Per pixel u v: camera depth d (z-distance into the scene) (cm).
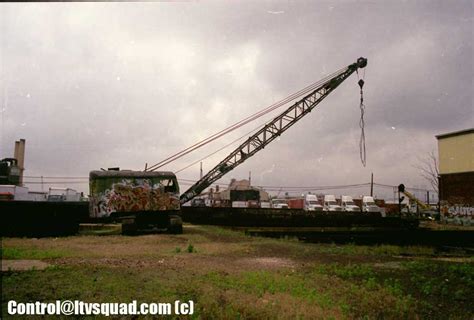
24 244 1560
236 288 809
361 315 691
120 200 2377
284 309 676
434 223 4012
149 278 870
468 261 1413
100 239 1903
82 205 2533
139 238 1989
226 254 1443
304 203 5181
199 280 858
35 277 836
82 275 873
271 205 5209
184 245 1711
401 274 1104
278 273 1035
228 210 3023
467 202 3762
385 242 2153
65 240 1825
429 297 844
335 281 953
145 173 2475
